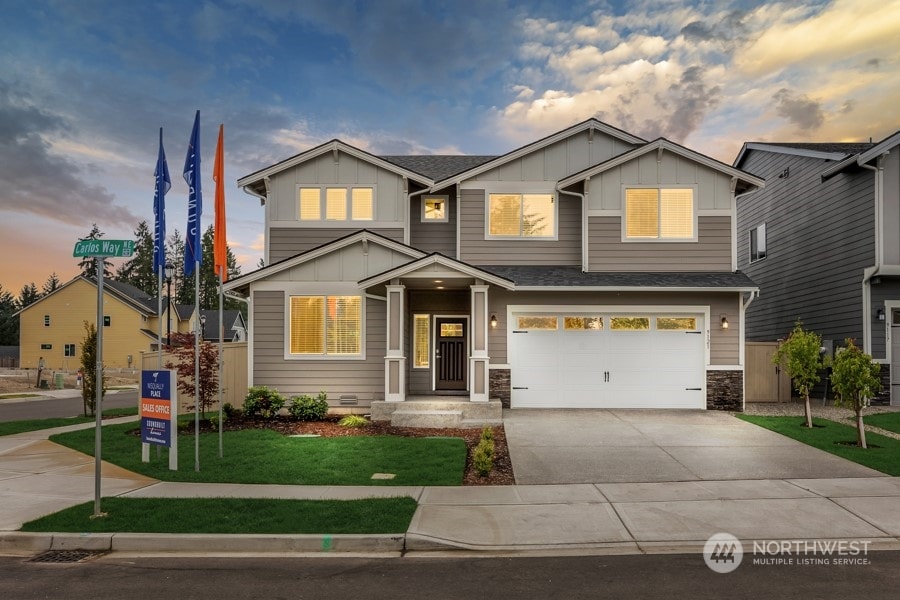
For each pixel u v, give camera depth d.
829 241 18.11
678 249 16.56
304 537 6.29
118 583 5.38
